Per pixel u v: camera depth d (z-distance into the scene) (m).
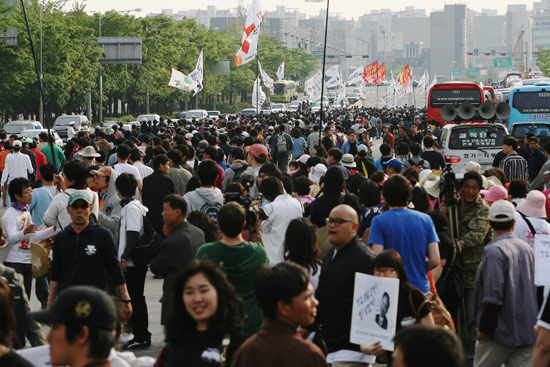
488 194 13.10
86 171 13.36
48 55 88.25
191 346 6.80
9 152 31.80
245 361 6.41
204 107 172.88
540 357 7.85
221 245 9.24
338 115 100.12
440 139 31.92
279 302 6.39
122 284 11.23
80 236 11.09
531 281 9.79
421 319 8.52
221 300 6.76
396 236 9.97
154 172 17.38
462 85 58.53
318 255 10.18
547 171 19.88
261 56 192.38
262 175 15.46
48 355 6.37
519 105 55.06
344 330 9.13
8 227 13.29
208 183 14.68
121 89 113.25
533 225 11.39
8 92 86.75
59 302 5.51
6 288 6.05
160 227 17.14
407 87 115.50
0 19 85.69
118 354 6.45
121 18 113.19
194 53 137.50
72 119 72.62
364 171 22.14
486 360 9.91
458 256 11.57
